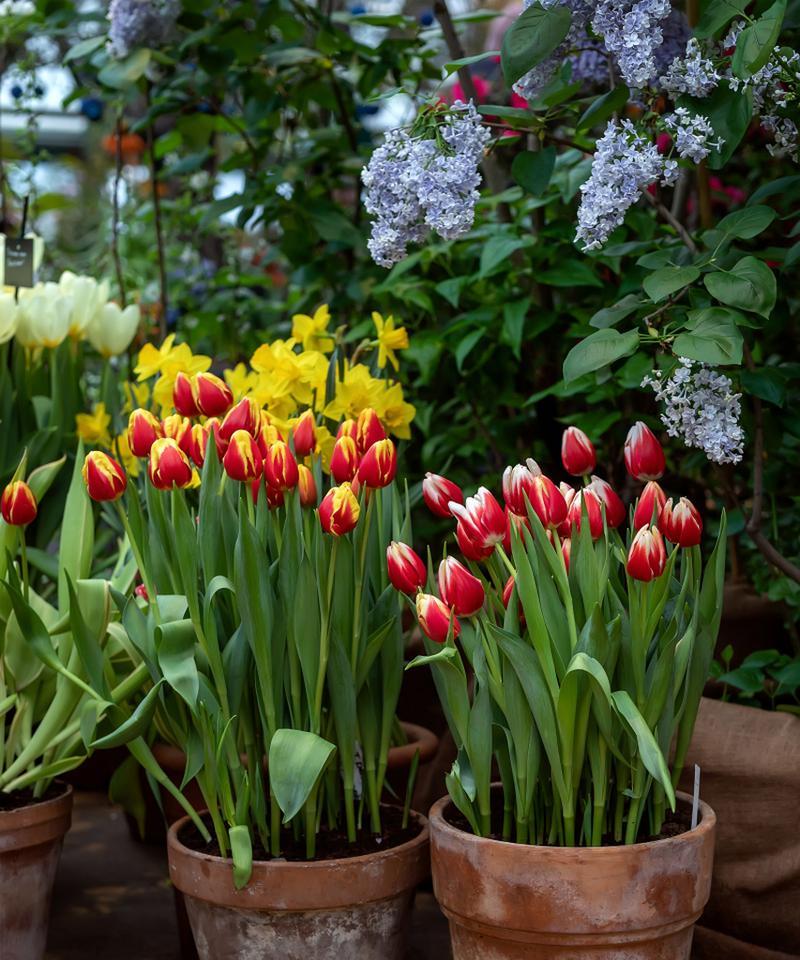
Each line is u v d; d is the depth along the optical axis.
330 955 1.55
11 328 2.23
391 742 1.99
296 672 1.59
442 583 1.42
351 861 1.54
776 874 1.73
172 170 2.97
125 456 2.12
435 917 2.11
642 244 1.95
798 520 2.39
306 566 1.55
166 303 3.22
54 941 2.02
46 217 5.06
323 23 2.79
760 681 1.91
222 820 1.66
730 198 2.79
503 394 2.50
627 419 2.48
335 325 2.93
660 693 1.42
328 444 1.81
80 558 1.88
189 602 1.57
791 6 1.71
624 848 1.36
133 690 1.75
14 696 1.86
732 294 1.52
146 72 2.80
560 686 1.37
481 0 4.46
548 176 1.80
